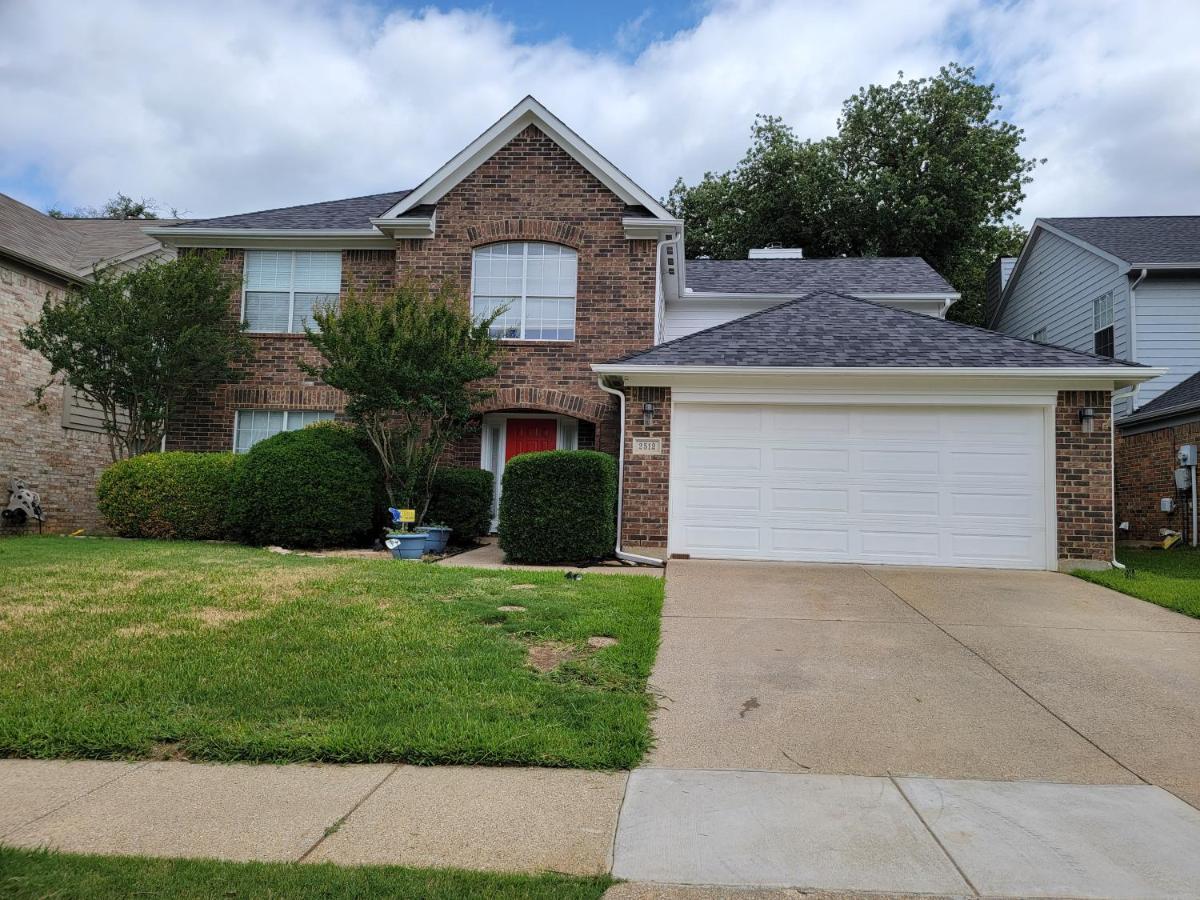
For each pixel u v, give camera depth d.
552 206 14.09
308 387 14.64
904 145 31.61
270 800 3.84
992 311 25.38
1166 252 17.30
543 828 3.60
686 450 11.43
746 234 32.91
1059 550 10.71
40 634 6.14
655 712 5.16
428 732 4.54
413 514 11.32
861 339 11.98
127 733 4.48
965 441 11.04
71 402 15.98
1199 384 15.54
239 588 7.83
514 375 13.88
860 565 10.91
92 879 3.01
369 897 2.93
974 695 5.54
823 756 4.52
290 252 15.14
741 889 3.09
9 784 3.99
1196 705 5.38
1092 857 3.38
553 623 6.83
